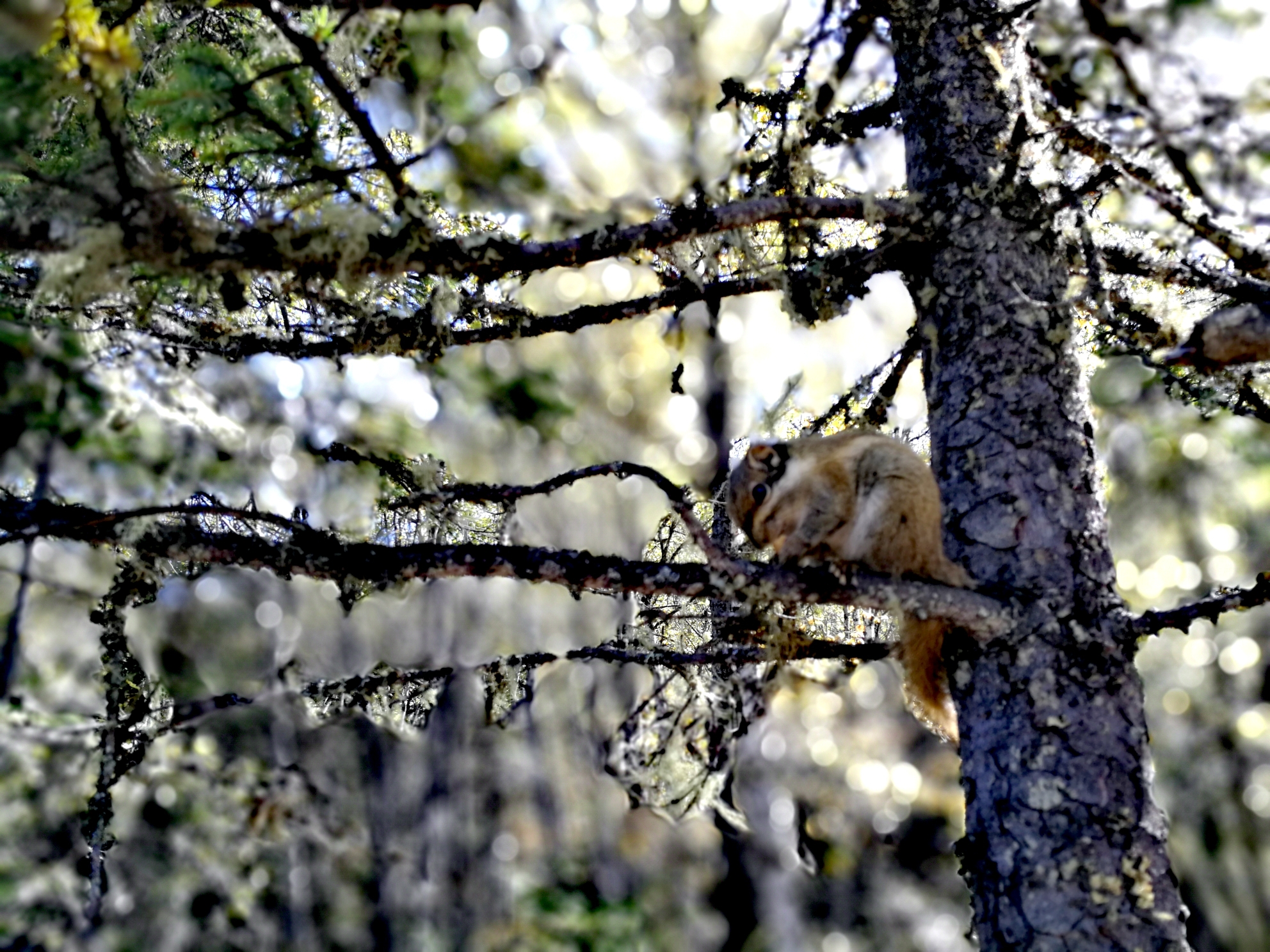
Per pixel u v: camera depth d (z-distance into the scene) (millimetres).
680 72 5016
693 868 4371
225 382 4832
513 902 3934
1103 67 6367
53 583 4648
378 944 3760
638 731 4961
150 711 4363
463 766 4352
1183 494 11125
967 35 5121
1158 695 12555
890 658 4766
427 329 4570
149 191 3453
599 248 4098
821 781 5289
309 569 3842
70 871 3898
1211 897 11172
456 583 5008
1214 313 3709
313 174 3746
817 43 5238
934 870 5090
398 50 4227
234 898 3846
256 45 4254
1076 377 4707
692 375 7480
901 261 4934
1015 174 4703
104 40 3203
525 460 5234
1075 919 3910
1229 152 5715
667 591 3992
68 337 4344
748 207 4391
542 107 4641
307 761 4250
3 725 4195
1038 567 4375
